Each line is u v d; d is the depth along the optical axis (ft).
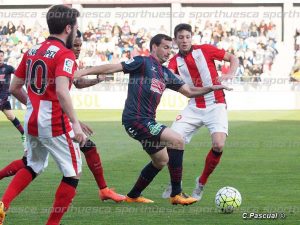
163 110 200.54
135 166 85.35
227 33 232.73
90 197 64.03
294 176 77.10
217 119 66.44
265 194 65.10
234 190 56.24
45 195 64.85
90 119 166.71
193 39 230.48
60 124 45.75
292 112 191.72
